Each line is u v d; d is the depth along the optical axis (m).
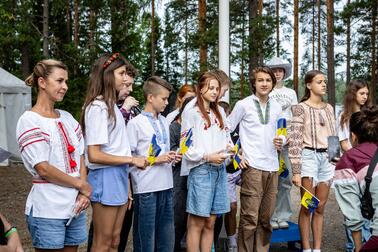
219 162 3.90
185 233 4.92
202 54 15.41
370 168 2.61
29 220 2.92
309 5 28.94
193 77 15.52
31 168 2.89
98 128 3.25
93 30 21.81
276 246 5.44
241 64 25.45
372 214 2.61
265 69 4.40
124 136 3.46
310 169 4.58
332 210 7.27
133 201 3.85
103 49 21.28
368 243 2.53
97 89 3.36
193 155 3.91
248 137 4.41
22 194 8.62
